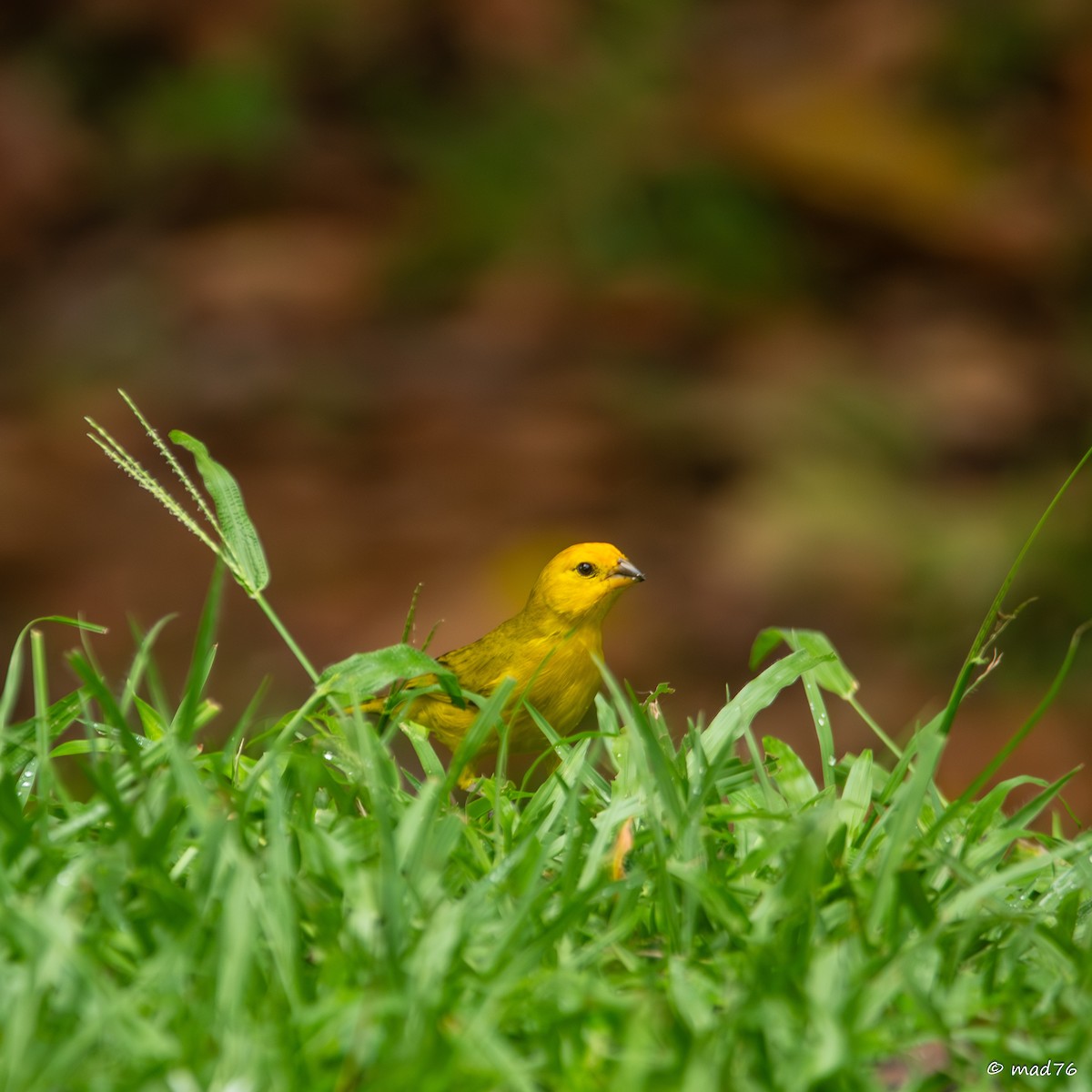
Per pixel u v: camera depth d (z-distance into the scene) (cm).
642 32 2023
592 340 1700
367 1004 278
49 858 339
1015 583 1296
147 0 2030
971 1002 317
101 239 1925
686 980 303
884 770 448
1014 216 1811
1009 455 1533
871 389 1577
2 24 2050
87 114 2036
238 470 1527
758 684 428
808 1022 291
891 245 1795
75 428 1592
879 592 1321
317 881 340
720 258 1778
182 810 362
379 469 1508
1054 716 1186
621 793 393
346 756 411
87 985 285
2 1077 267
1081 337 1703
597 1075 287
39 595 1350
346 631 1271
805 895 329
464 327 1731
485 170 1881
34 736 418
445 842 350
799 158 1798
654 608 1326
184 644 1277
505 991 294
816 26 2047
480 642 692
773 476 1441
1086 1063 288
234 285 1798
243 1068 273
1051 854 349
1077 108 1923
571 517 1425
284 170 1972
